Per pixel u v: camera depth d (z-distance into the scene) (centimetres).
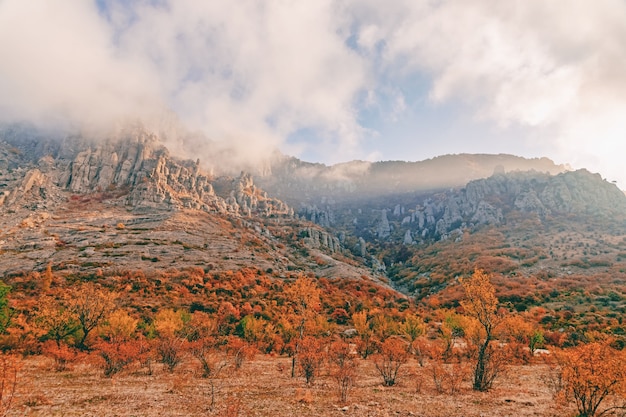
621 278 13762
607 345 2212
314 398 2617
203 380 3297
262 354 5838
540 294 12656
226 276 11894
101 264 11238
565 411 2284
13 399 2289
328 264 17812
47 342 4578
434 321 10125
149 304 8388
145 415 2067
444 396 2722
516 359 5131
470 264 18412
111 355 3494
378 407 2338
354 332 8081
